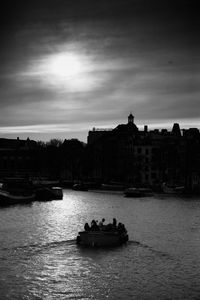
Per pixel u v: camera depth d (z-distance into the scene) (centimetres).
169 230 8406
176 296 4925
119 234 6906
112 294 4950
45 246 6831
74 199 14738
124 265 5919
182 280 5394
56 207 12212
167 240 7444
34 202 13738
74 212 11050
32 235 7681
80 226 8775
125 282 5297
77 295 4909
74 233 7944
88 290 5044
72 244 6994
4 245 6869
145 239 7475
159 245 7050
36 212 10994
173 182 19950
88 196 15912
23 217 9988
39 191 14425
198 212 11200
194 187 18312
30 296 4859
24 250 6575
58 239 7369
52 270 5656
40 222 9238
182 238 7625
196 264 6019
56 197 14500
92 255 6338
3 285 5128
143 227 8725
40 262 5972
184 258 6303
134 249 6738
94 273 5578
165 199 14888
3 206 12456
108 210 11531
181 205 12888
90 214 10675
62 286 5141
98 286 5162
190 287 5178
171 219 9900
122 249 6719
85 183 19562
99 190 18938
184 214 10788
